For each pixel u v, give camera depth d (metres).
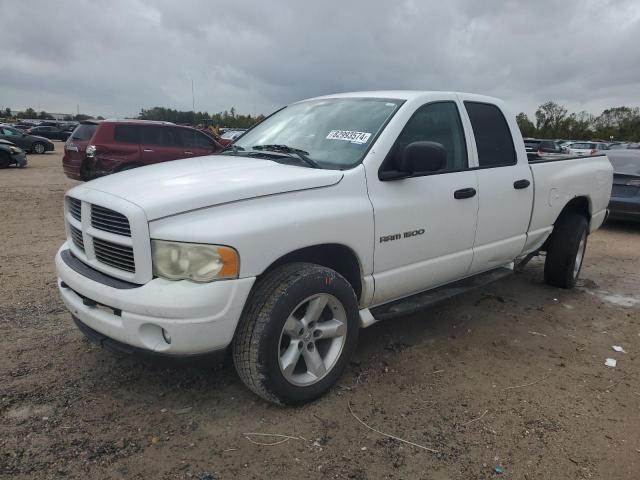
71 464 2.59
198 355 2.74
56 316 4.37
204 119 61.94
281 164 3.44
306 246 2.98
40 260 6.14
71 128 44.38
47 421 2.92
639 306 5.18
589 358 3.96
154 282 2.69
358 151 3.48
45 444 2.73
